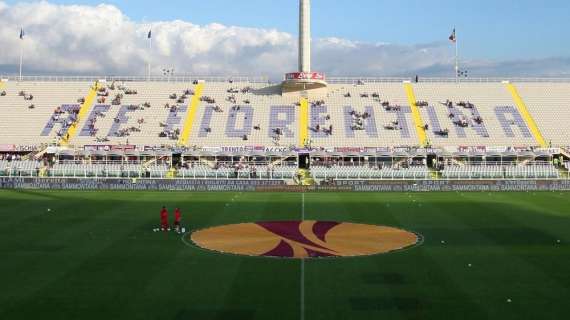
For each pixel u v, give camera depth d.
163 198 63.62
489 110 102.31
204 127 96.94
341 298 25.06
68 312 23.16
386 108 102.75
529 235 40.16
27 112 99.75
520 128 97.06
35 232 41.03
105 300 24.75
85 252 34.31
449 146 90.50
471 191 73.75
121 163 86.12
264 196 66.69
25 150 89.38
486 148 88.06
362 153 87.75
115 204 57.56
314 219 48.47
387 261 32.22
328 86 110.19
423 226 44.50
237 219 48.28
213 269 30.25
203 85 110.88
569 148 90.50
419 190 74.75
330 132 95.56
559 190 74.75
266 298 25.06
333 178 80.25
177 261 32.12
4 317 22.50
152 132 95.31
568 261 32.00
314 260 32.44
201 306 23.94
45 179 75.62
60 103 102.94
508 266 30.91
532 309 23.55
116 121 97.94
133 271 29.78
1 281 27.72
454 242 37.69
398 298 25.08
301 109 102.44
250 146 90.00
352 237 39.72
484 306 23.95
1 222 45.59
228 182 74.94
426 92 108.31
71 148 88.94
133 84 110.19
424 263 31.70
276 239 38.84
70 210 52.78
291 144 92.44
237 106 103.44
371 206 57.28
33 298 24.98
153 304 24.19
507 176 80.81
